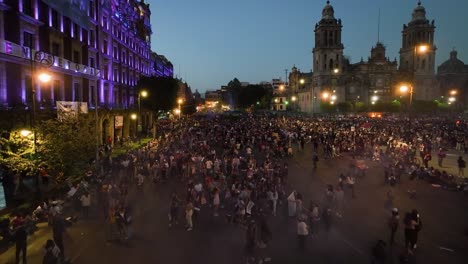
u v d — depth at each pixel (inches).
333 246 553.9
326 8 5044.3
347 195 842.8
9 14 979.9
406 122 2384.4
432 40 5251.0
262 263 494.6
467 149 1412.4
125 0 2231.8
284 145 1466.5
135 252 531.5
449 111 4411.9
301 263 496.4
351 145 1435.8
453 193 858.8
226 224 646.5
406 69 5187.0
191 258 510.6
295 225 641.0
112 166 978.1
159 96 2251.5
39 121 848.9
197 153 1146.7
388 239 582.2
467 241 572.4
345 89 5024.6
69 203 737.6
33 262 490.9
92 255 520.4
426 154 1121.4
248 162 1048.2
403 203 778.8
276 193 709.3
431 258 510.9
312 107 5088.6
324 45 5014.8
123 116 1784.0
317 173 1091.3
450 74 6318.9
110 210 579.2
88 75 1477.6
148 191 869.8
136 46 2502.5
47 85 1165.1
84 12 1489.9
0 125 801.6
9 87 969.5
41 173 789.2
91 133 956.0
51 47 1198.9
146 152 1150.3
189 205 625.0
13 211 660.7
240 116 4111.7
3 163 730.8
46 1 1165.1
